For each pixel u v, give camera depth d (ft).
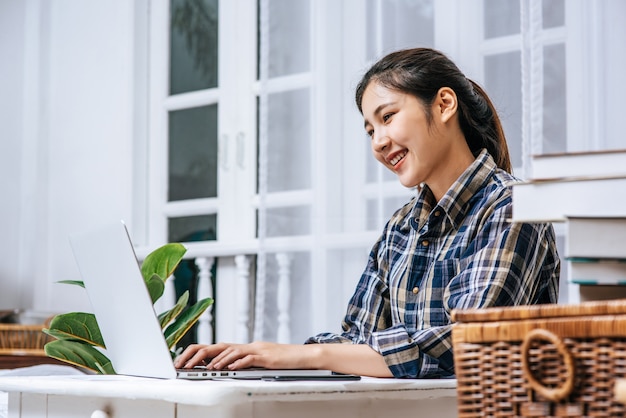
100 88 12.80
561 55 8.07
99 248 4.54
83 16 13.06
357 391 3.79
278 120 10.13
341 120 9.70
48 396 4.27
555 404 2.98
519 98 8.56
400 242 5.49
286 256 9.90
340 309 9.50
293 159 10.02
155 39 12.50
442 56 5.30
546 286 5.01
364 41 9.61
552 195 3.27
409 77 5.13
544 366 3.01
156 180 12.32
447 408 4.14
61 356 5.01
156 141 12.36
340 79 9.74
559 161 3.29
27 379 4.30
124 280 4.35
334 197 9.64
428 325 4.94
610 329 2.86
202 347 4.56
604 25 7.91
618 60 7.82
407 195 9.17
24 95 13.44
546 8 8.16
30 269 13.15
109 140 12.63
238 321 10.82
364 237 9.37
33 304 13.10
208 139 11.93
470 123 5.30
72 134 13.06
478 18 8.88
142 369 4.43
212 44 11.96
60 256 13.02
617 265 3.14
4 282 13.23
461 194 5.01
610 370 2.88
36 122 13.28
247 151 11.46
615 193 3.15
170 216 12.18
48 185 13.25
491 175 5.08
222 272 11.34
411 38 9.32
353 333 5.53
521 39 8.25
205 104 11.96
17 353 10.15
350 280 9.46
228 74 11.71
